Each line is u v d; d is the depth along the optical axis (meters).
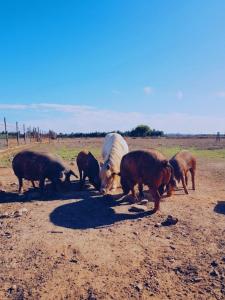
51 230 2.44
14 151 8.49
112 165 3.58
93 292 1.61
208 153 9.16
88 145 13.88
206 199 3.39
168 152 9.40
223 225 2.53
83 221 2.68
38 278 1.74
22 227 2.51
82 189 3.97
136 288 1.65
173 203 3.19
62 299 1.56
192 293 1.62
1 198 3.48
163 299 1.57
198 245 2.16
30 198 3.47
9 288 1.66
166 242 2.22
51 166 3.57
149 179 2.95
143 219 2.70
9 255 2.00
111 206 3.10
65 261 1.92
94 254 2.02
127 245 2.16
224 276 1.77
